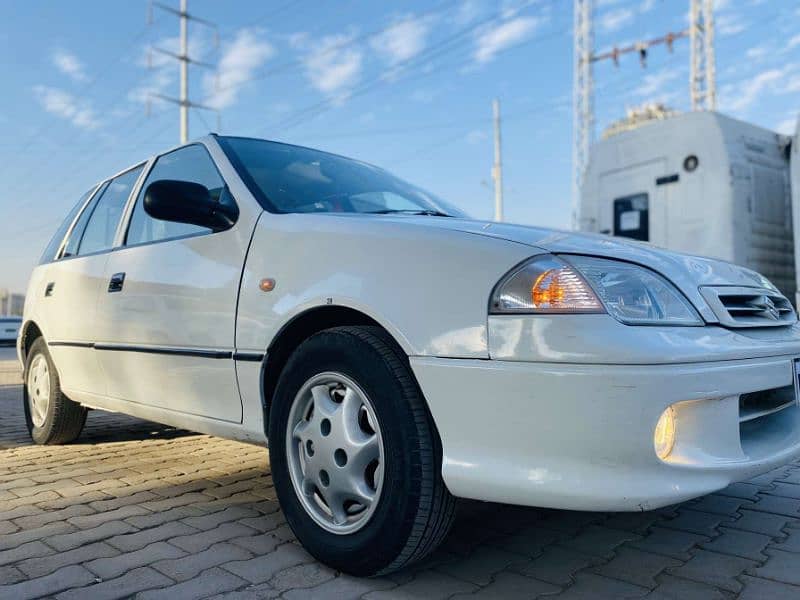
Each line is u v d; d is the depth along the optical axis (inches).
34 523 111.7
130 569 92.4
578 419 75.2
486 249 84.7
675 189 267.3
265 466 153.5
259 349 101.5
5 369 446.3
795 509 119.5
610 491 74.7
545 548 101.7
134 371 129.9
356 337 90.0
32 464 155.7
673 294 87.1
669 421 78.4
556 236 91.4
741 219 252.4
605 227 293.7
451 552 100.0
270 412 101.0
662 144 273.0
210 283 111.9
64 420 170.9
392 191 141.0
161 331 121.0
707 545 102.6
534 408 77.0
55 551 99.0
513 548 101.7
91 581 88.4
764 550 100.3
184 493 130.8
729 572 92.4
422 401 84.8
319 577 90.1
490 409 79.3
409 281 87.3
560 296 78.6
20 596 84.0
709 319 87.6
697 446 80.3
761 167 264.8
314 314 97.3
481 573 92.2
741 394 84.6
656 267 90.1
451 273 84.9
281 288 100.1
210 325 110.5
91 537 105.0
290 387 97.5
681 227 264.4
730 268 107.1
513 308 79.7
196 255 117.5
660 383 75.3
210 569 92.5
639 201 280.2
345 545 89.3
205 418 114.0
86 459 161.0
